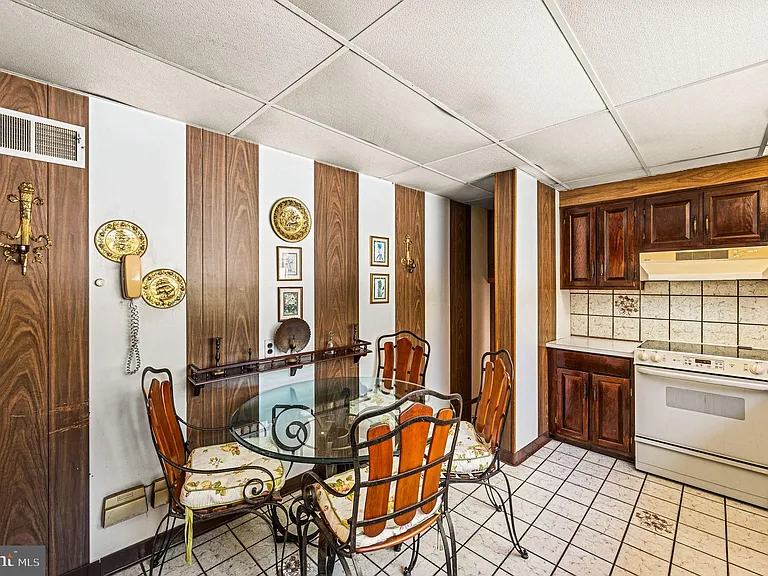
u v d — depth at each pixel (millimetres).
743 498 2311
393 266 3168
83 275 1700
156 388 1647
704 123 1946
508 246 2801
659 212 2891
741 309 2809
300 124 2014
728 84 1560
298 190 2512
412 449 1305
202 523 2041
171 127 1955
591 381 3018
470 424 2320
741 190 2539
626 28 1219
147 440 1873
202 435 2080
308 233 2570
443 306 3666
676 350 2693
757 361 2277
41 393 1599
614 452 2916
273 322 2389
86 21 1197
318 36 1278
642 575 1721
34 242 1578
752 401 2285
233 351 2199
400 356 3047
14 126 1534
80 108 1684
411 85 1603
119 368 1798
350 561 1829
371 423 1838
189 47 1342
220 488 1646
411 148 2359
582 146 2297
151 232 1891
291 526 2084
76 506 1681
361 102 1755
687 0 1090
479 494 2424
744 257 2500
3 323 1517
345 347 2738
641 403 2723
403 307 3256
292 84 1603
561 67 1455
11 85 1527
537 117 1896
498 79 1547
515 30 1237
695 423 2488
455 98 1710
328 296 2695
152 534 1880
